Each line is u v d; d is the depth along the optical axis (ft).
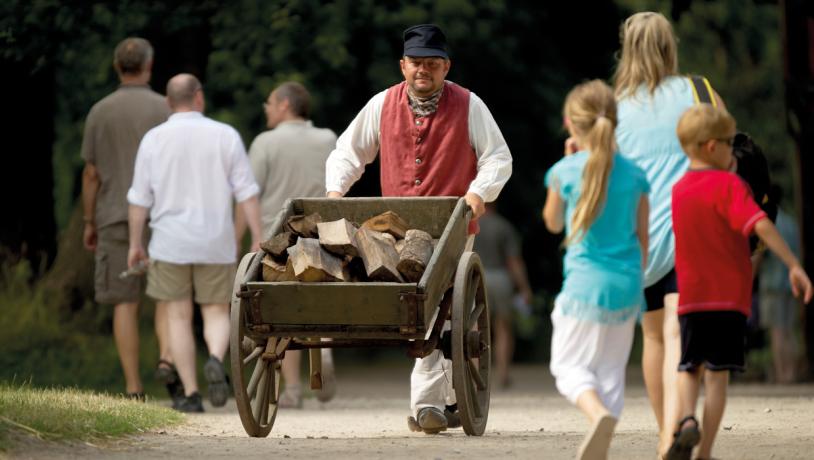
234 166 82.58
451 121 62.75
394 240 56.95
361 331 54.24
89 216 87.76
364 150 65.05
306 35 133.59
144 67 88.17
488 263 140.36
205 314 82.79
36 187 122.01
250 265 56.08
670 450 46.06
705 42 183.01
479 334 58.59
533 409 88.17
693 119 47.93
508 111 172.14
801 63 127.13
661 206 53.16
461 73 159.63
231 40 129.08
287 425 71.41
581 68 175.42
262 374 60.08
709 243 47.39
